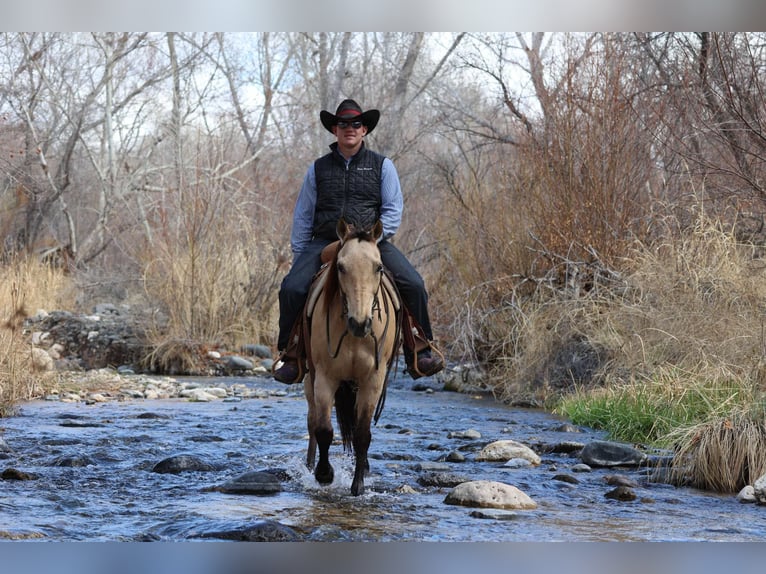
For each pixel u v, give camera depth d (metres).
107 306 22.14
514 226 15.67
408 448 9.96
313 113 29.64
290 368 8.04
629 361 12.39
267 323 19.75
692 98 14.07
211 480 8.05
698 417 10.15
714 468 8.11
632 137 14.86
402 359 19.12
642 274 13.38
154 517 6.64
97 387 15.20
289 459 9.09
